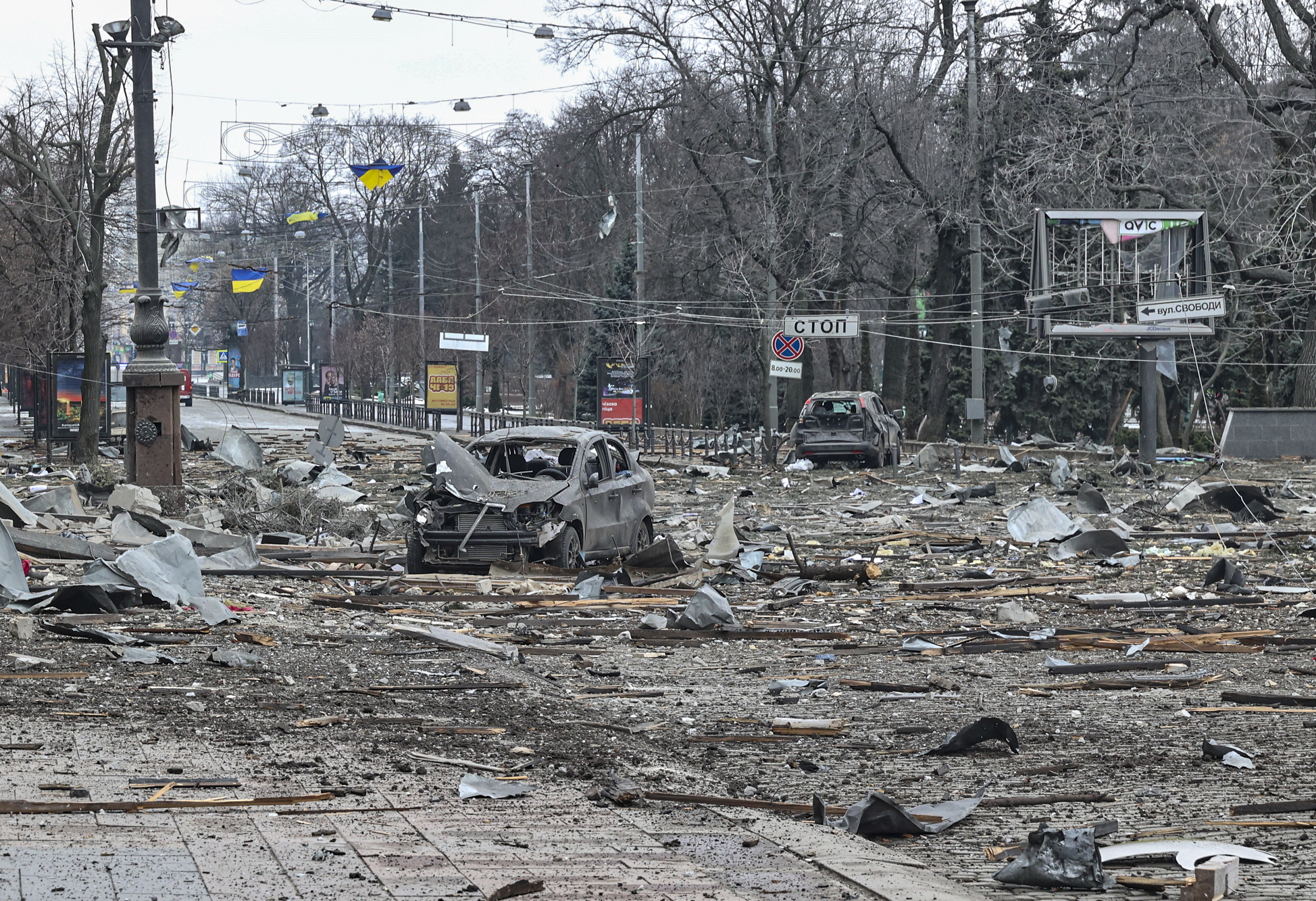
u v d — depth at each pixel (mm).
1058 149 92062
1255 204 93750
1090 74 106062
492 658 24453
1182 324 78688
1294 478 71875
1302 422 88438
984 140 103312
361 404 154875
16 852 9969
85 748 14703
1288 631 27938
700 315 128375
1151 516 51344
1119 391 137250
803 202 105188
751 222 108000
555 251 157625
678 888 9969
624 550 39094
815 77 104812
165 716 17125
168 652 22531
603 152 153125
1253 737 18547
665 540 34906
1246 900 10398
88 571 26656
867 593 33844
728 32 103938
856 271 123250
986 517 53469
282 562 37500
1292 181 85188
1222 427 129375
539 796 13773
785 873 10719
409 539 35656
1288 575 36438
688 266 132750
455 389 127188
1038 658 25766
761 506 59031
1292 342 121938
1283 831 13305
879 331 140375
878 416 80812
